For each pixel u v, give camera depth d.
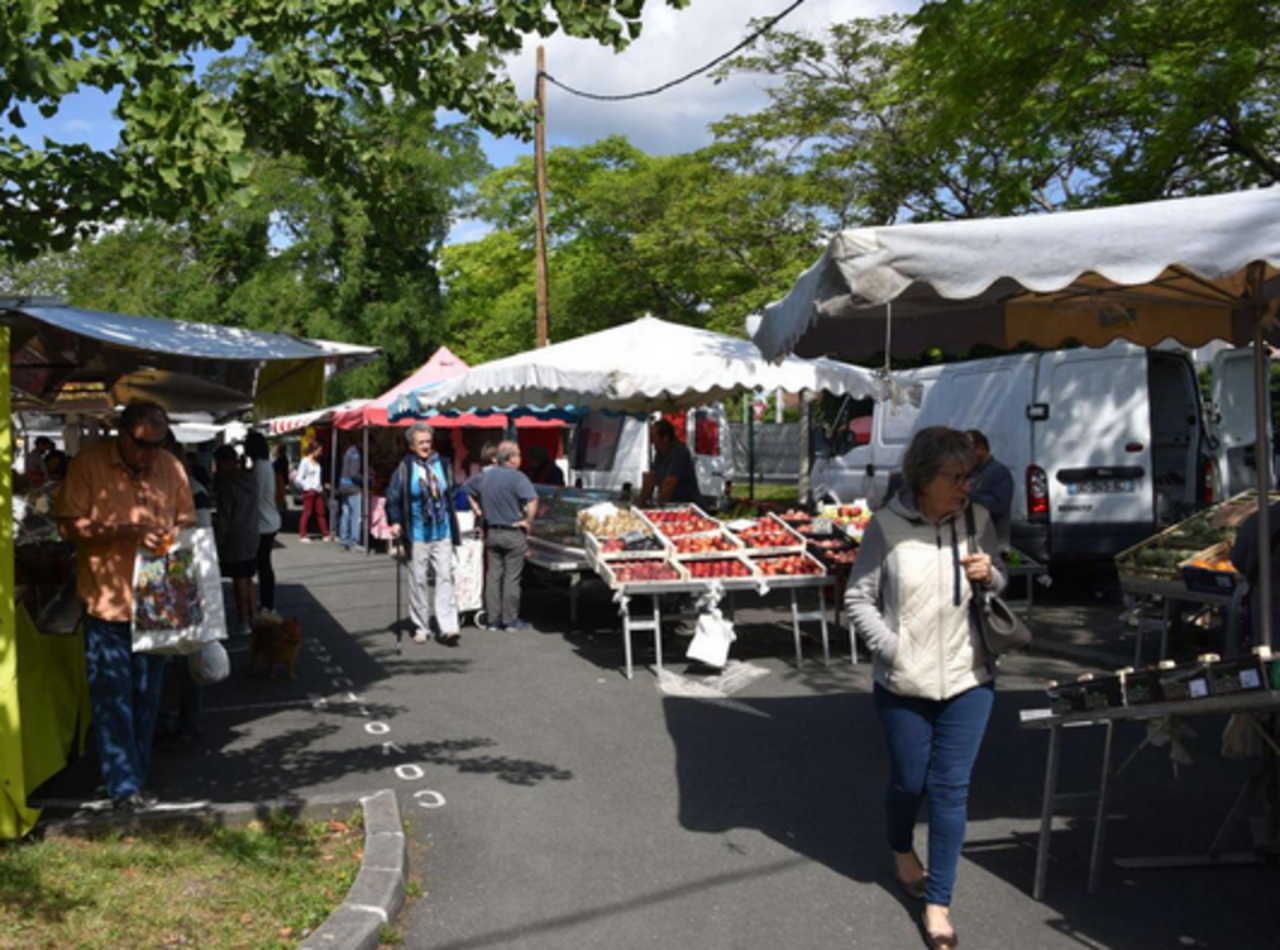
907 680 4.25
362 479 21.19
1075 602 12.34
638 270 29.48
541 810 5.78
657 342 10.79
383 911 4.29
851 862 5.07
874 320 6.66
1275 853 4.89
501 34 6.29
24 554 6.06
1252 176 12.93
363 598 13.95
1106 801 4.66
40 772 5.66
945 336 6.56
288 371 8.10
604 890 4.75
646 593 8.92
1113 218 4.13
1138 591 8.23
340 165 7.20
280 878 4.62
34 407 7.95
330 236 36.09
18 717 5.05
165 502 5.62
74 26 5.05
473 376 11.97
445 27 6.25
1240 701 3.89
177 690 7.11
